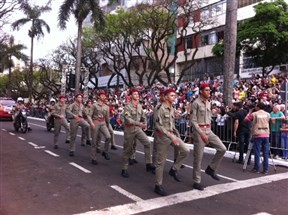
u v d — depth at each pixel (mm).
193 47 37062
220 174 9047
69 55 42531
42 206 6344
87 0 27234
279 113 11305
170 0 28719
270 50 24406
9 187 7570
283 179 8648
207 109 7711
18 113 18469
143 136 8922
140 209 6191
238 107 10859
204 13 34844
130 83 33188
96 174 8805
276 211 6219
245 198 6961
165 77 40406
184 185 7840
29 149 12617
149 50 34219
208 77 27609
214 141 7805
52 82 47969
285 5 25109
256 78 21703
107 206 6348
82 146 13477
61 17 27484
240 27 25875
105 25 28719
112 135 12719
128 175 8648
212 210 6195
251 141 9641
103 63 47062
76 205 6398
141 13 30047
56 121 12836
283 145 11109
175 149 8523
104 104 10469
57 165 9844
